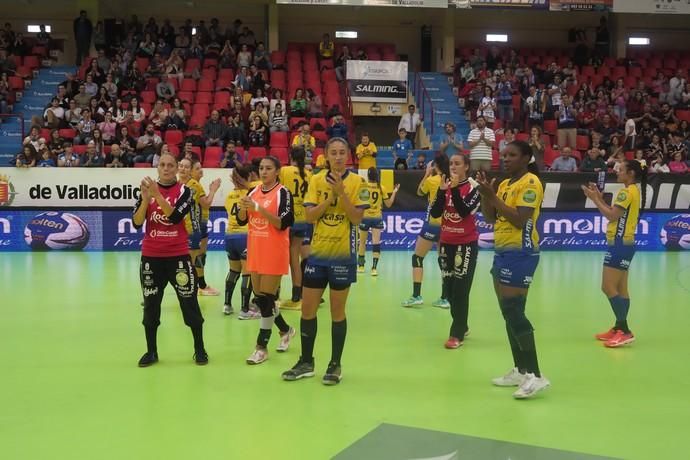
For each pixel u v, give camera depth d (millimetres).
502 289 4742
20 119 16375
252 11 22062
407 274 10625
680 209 13938
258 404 4488
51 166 13562
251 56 19219
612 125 17953
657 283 9742
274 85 18531
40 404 4469
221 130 15328
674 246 13977
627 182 6238
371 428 4062
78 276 10000
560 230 13898
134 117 15836
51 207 13219
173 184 5312
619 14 22266
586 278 10180
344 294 4938
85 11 19672
